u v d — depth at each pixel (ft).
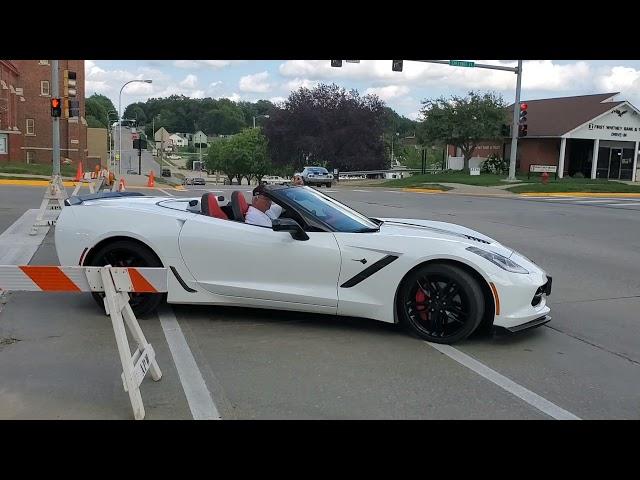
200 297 18.47
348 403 13.07
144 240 18.38
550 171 122.11
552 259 32.24
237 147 288.30
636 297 23.66
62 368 14.71
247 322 18.70
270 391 13.60
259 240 17.88
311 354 16.05
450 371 15.06
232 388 13.73
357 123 182.39
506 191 97.45
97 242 18.63
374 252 17.20
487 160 139.54
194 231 18.20
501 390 13.97
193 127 567.59
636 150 134.51
